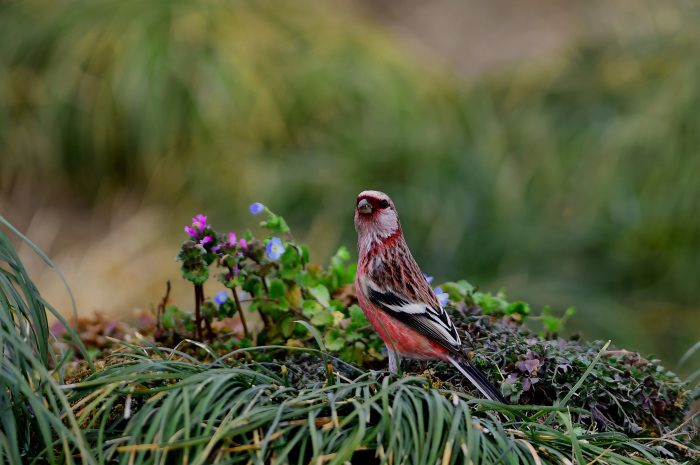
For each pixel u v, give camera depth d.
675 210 11.99
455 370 5.71
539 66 14.80
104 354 6.10
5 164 12.04
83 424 4.51
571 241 12.09
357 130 12.93
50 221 11.79
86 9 13.05
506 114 14.18
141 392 4.28
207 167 12.22
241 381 4.53
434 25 17.98
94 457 4.16
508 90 14.73
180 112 12.36
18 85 12.33
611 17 15.35
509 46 17.05
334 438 4.07
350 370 5.57
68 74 12.30
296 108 13.09
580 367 5.22
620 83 13.81
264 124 12.69
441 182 12.60
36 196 12.09
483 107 14.38
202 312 5.78
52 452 3.88
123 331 6.54
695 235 11.78
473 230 12.35
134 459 3.99
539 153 13.18
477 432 4.20
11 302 4.53
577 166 12.87
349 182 12.33
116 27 12.71
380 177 12.64
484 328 5.83
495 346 5.54
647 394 5.28
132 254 11.34
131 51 12.36
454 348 5.39
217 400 4.38
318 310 5.91
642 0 15.01
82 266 11.11
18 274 4.56
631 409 5.18
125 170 12.35
